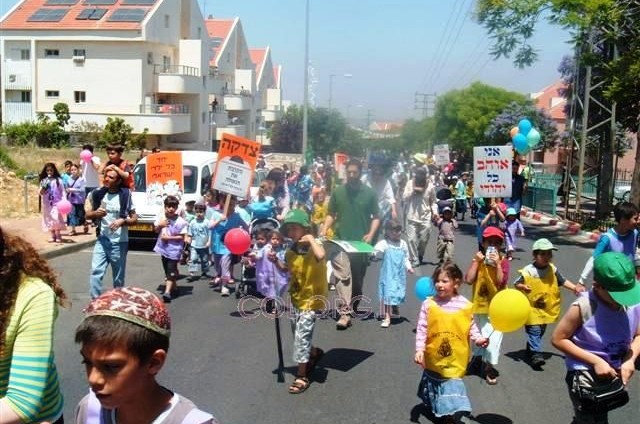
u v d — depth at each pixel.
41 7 48.25
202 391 6.94
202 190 17.47
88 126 43.97
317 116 61.78
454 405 5.79
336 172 24.22
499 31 20.97
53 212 15.75
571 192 37.84
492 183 13.45
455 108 60.88
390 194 14.39
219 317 10.02
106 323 2.31
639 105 20.09
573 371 4.61
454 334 5.86
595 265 4.44
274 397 6.82
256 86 69.19
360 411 6.49
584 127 26.06
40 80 47.50
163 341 2.42
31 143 40.25
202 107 52.16
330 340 8.92
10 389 2.82
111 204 9.50
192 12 52.81
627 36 19.73
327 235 9.27
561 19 18.94
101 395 2.36
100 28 46.06
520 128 17.34
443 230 13.97
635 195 20.33
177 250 11.17
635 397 7.04
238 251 9.12
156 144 48.06
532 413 6.56
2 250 2.95
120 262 9.65
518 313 5.63
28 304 2.91
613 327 4.52
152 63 48.12
